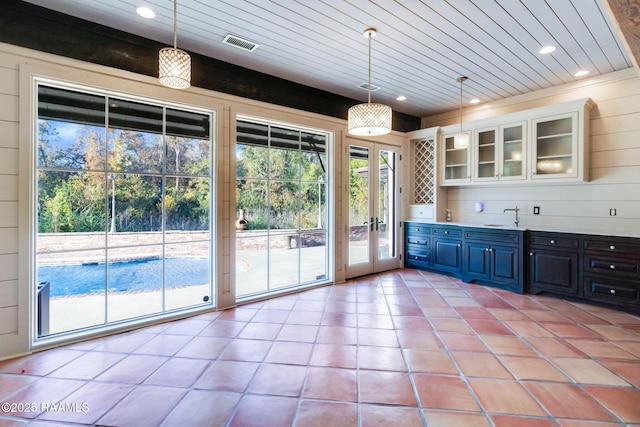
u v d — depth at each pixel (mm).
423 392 1850
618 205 3543
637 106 3426
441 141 4883
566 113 3625
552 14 2484
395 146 5090
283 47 3039
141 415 1652
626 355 2283
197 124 3205
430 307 3336
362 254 4711
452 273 4621
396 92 4266
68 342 2484
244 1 2324
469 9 2424
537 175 3855
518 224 4348
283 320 2982
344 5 2381
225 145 3285
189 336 2633
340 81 3891
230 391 1864
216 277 3242
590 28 2686
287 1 2322
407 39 2879
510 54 3174
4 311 2271
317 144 4207
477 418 1623
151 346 2451
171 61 1979
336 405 1734
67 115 2584
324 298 3656
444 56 3215
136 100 2855
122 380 1979
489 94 4336
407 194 5285
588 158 3666
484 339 2555
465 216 4910
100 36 2668
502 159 4180
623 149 3508
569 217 3902
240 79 3465
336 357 2270
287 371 2084
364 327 2809
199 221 3244
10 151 2270
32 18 2398
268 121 3664
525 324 2863
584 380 1968
